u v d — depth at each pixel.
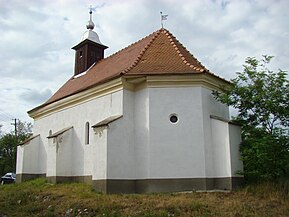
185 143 16.69
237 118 17.38
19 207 14.41
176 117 17.08
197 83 17.23
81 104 20.80
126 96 17.72
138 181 16.95
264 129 16.52
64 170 20.33
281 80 16.41
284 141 15.70
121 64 20.78
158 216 11.60
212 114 17.59
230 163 16.22
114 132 16.81
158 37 20.55
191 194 14.76
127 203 13.30
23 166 24.08
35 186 19.69
